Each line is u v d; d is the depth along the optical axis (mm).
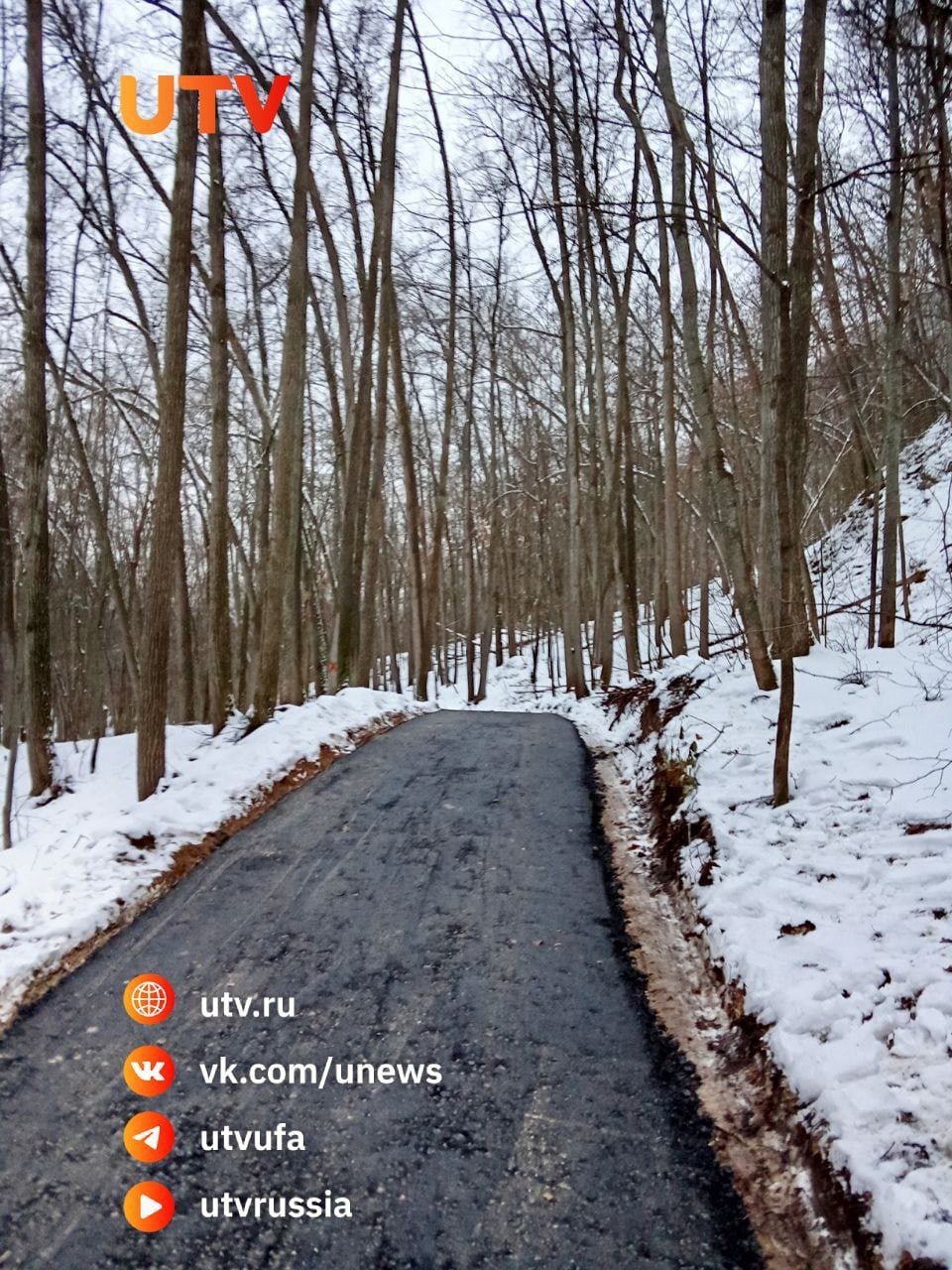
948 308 6395
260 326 15820
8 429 14297
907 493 16000
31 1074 3768
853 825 5203
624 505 18094
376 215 14742
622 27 9172
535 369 24000
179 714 17672
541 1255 2691
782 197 7262
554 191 15016
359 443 14602
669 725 8898
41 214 8453
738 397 16109
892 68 5809
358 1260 2699
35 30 8305
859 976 3697
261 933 5129
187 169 7793
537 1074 3646
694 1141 3195
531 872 6051
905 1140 2762
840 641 9258
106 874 5848
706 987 4340
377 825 7234
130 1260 2732
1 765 11688
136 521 18922
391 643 23938
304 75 10898
